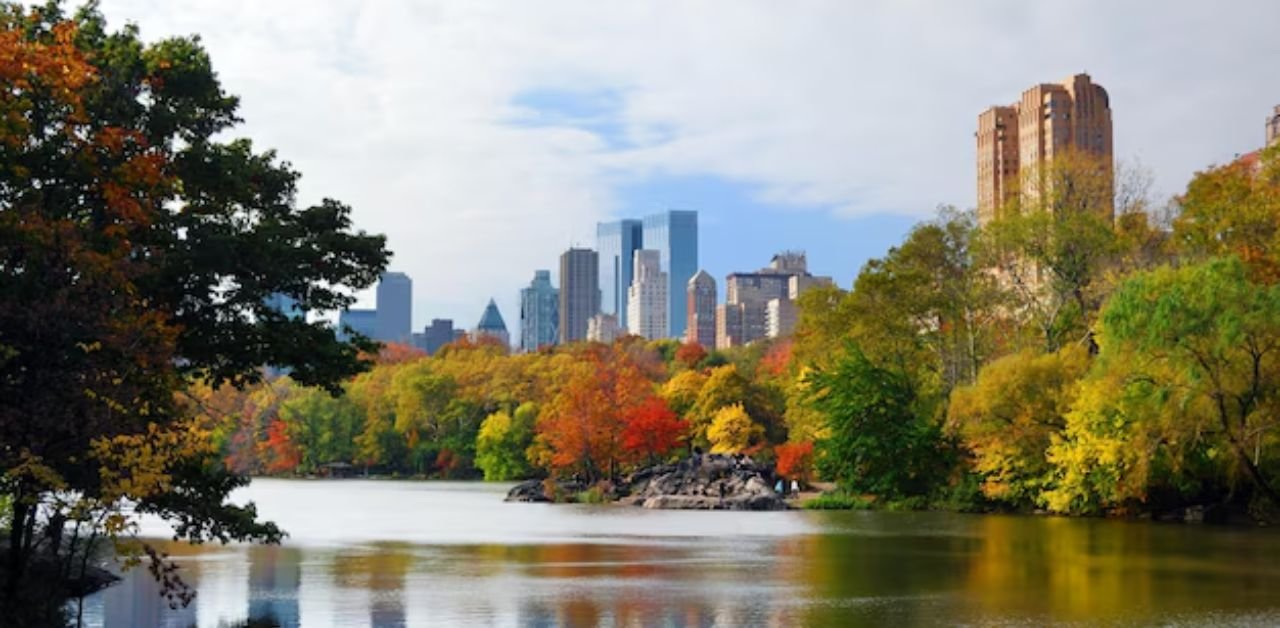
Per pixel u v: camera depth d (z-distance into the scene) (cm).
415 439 16162
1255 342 5422
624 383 11231
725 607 2928
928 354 9031
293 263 3083
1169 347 5544
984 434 7156
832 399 8244
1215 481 6272
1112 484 6244
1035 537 5153
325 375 3188
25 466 2180
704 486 8700
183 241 2986
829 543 4916
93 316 2298
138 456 2377
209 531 2900
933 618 2755
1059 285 7956
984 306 8575
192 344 2997
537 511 7706
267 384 3578
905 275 8625
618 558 4216
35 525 3206
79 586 2973
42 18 2988
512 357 17475
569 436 10338
